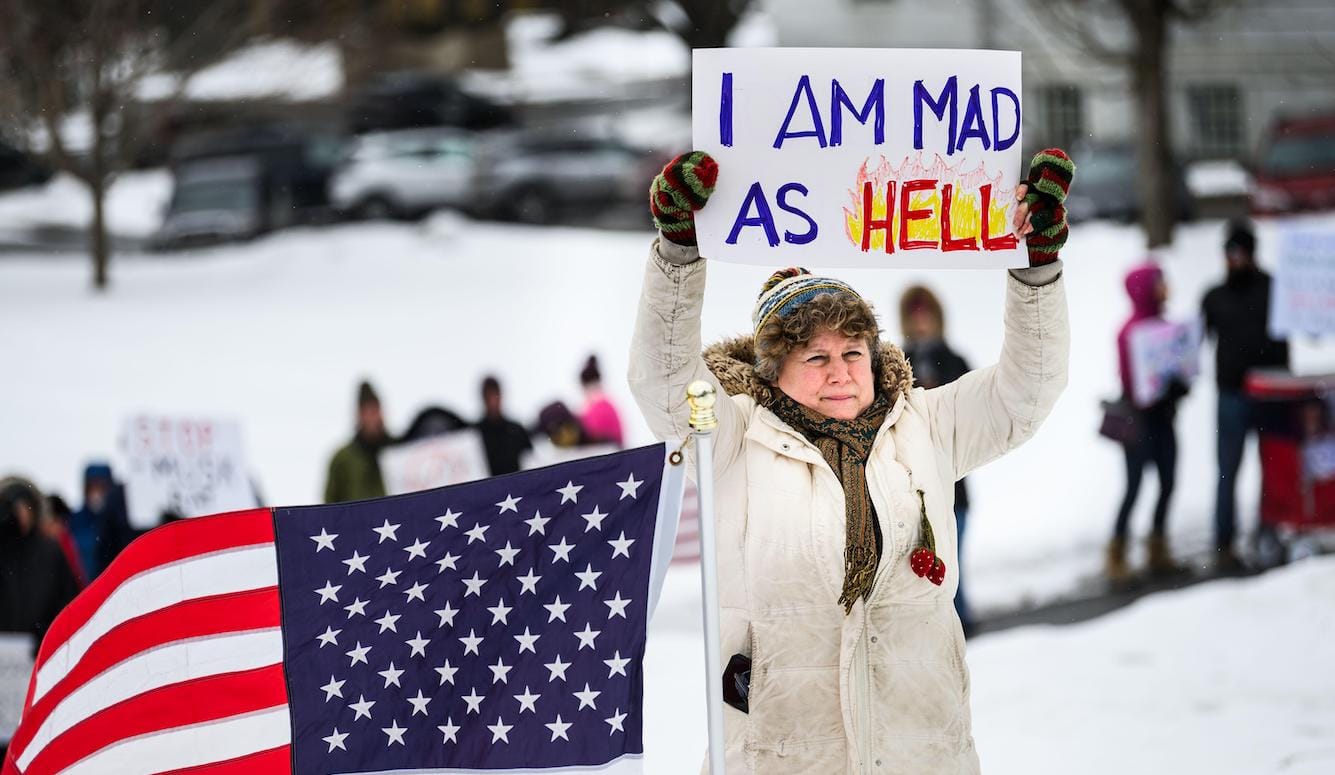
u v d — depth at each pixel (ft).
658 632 71.05
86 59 193.36
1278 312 82.33
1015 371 31.99
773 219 32.14
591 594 31.45
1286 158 213.87
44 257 233.55
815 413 32.24
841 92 32.07
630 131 302.04
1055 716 57.36
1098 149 226.58
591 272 197.57
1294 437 82.43
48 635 32.37
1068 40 204.13
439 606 31.50
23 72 196.34
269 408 135.54
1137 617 68.90
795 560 31.24
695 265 30.78
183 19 199.62
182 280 207.51
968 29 263.29
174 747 31.12
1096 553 86.69
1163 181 190.70
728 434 32.24
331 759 31.35
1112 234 206.90
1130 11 191.11
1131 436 86.99
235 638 31.35
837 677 31.19
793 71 31.94
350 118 279.08
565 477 31.58
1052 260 31.42
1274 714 55.62
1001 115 32.27
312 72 216.54
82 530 73.51
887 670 31.19
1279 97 276.62
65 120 203.00
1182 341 86.22
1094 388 120.57
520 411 129.49
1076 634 67.56
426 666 31.48
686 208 30.35
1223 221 218.38
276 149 250.98
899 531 31.30
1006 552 87.92
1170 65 274.77
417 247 217.97
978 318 151.43
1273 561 82.89
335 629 31.48
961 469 33.40
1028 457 105.60
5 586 58.80
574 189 248.32
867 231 32.14
